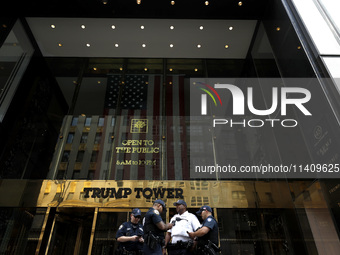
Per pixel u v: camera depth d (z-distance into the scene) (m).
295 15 6.54
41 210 6.95
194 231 3.77
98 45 9.38
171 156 7.81
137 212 4.15
